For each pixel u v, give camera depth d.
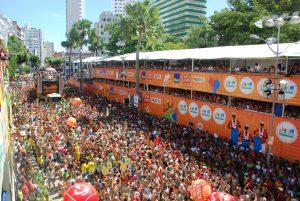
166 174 15.95
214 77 26.38
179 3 123.44
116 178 16.00
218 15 40.94
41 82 42.44
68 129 25.17
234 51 25.42
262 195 14.93
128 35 36.78
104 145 20.47
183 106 30.36
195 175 15.65
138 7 36.28
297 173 17.28
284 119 20.67
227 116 25.30
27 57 76.19
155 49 56.19
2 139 8.10
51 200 15.55
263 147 22.23
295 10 33.62
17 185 15.36
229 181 16.55
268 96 21.47
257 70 23.03
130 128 26.50
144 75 36.78
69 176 16.94
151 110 35.69
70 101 39.53
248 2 41.34
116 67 44.84
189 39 55.97
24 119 28.66
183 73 30.17
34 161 20.70
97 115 31.95
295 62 22.66
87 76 61.81
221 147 21.84
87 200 9.43
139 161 17.78
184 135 24.95
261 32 35.66
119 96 43.72
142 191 14.40
